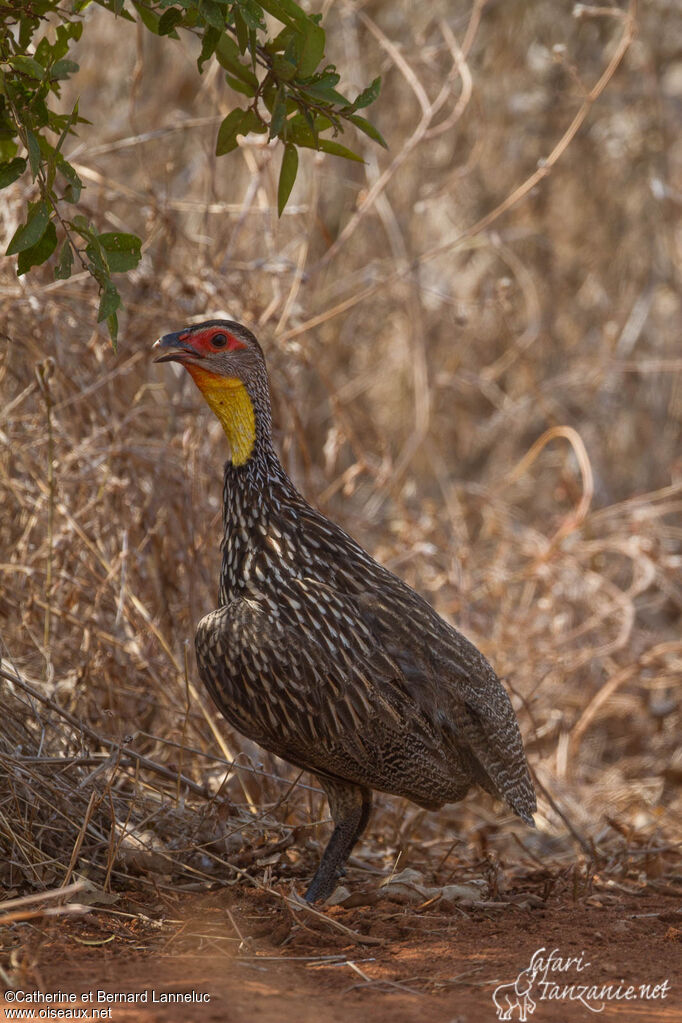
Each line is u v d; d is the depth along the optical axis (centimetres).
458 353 1895
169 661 1085
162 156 1742
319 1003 616
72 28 790
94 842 842
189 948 702
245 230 1480
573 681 1475
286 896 783
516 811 809
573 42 2088
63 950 682
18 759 833
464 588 1474
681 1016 612
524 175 2045
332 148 789
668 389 1956
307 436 1573
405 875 862
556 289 2047
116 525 1123
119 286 1220
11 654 1023
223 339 824
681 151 2070
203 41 744
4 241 1147
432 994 637
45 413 1129
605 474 1919
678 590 1628
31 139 722
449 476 1884
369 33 1939
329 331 1838
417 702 784
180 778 883
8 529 1119
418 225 1931
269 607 787
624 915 798
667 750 1427
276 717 774
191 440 1161
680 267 1989
